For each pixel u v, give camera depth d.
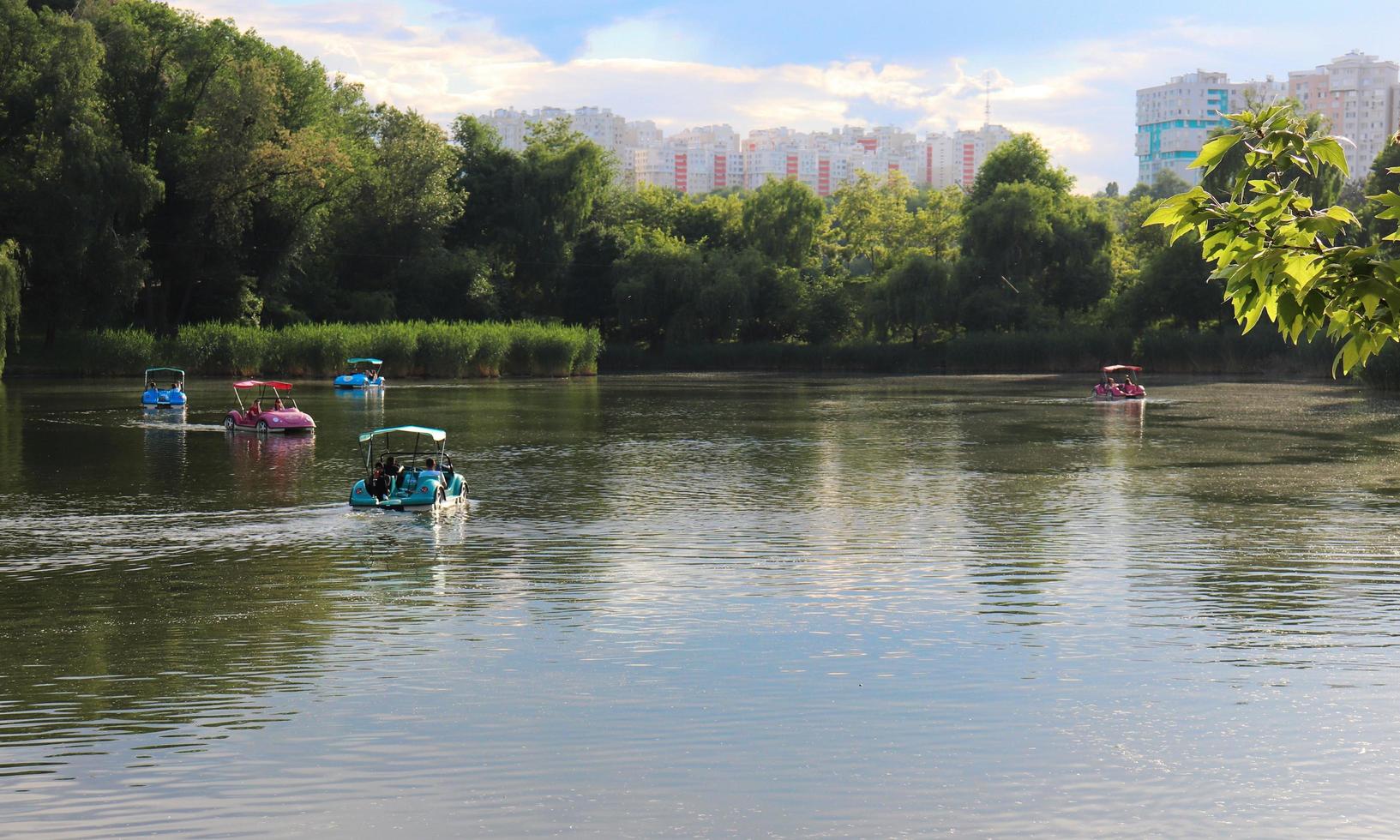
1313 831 9.95
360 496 27.30
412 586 19.03
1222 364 98.38
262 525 24.67
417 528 24.58
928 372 109.25
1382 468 34.84
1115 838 9.84
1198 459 37.25
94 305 84.19
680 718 12.66
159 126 94.00
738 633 16.12
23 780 11.00
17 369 84.38
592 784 10.91
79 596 18.36
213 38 94.81
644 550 22.08
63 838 9.81
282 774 11.14
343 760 11.48
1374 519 25.58
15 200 81.25
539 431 47.62
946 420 53.22
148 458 37.12
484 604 17.78
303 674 14.25
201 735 12.14
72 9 90.56
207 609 17.53
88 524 24.89
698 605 17.75
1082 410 59.56
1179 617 17.00
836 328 118.94
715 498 29.02
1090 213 113.62
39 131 82.94
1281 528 24.50
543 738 12.05
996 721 12.58
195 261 94.25
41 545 22.52
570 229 124.94
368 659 14.88
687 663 14.69
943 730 12.30
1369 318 6.03
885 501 28.52
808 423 51.62
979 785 10.90
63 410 56.31
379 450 39.69
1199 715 12.76
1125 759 11.52
